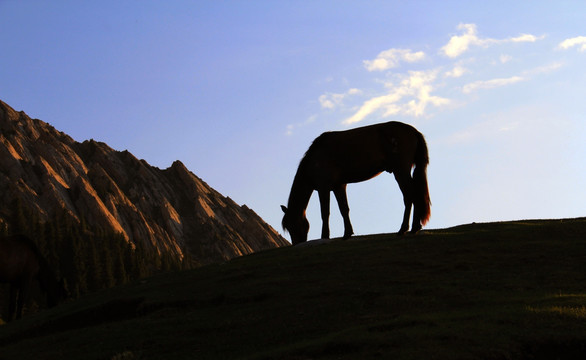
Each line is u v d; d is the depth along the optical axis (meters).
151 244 176.25
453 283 14.88
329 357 10.06
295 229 22.52
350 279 16.36
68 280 87.94
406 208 20.31
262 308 14.78
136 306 17.73
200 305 16.39
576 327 10.10
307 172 21.19
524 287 14.13
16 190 155.00
